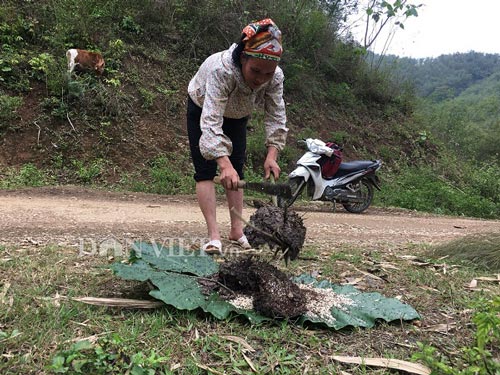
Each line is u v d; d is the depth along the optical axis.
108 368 2.18
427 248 5.36
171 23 13.41
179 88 12.28
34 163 9.23
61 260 3.62
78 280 3.21
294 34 15.97
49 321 2.56
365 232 6.84
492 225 9.23
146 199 8.09
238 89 3.60
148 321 2.67
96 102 10.41
